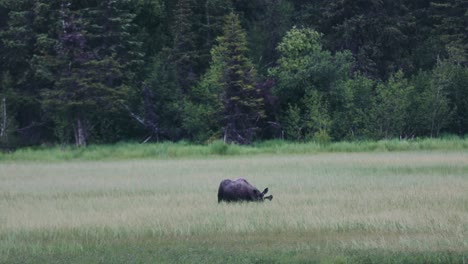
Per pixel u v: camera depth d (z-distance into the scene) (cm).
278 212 6575
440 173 10400
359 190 8369
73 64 19812
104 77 19962
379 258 4722
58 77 19862
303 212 6538
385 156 14388
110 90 19688
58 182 10269
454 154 14588
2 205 7600
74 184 9925
